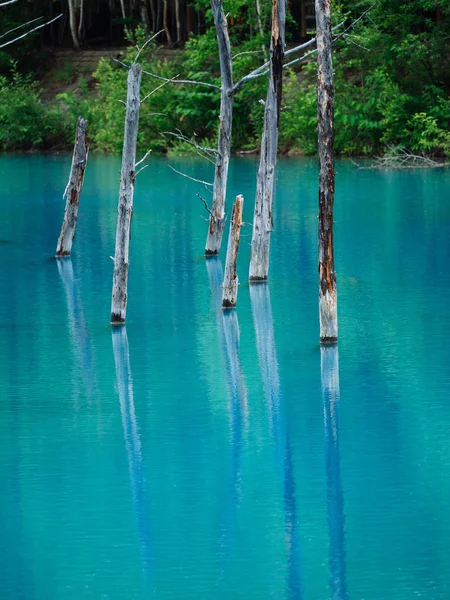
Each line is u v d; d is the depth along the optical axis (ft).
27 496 39.93
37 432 46.93
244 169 142.20
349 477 41.34
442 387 51.96
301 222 100.78
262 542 36.01
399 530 36.76
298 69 172.24
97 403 50.72
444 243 88.33
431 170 139.74
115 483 41.04
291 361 56.65
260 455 43.70
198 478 41.50
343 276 76.64
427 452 43.80
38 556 35.27
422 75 153.89
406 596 32.32
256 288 74.13
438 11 153.38
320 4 52.95
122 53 189.78
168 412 49.26
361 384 52.60
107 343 60.85
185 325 64.34
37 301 71.26
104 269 81.76
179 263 83.71
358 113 153.99
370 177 133.80
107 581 33.55
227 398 50.98
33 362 57.41
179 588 33.17
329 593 32.63
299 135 160.45
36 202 117.80
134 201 118.83
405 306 67.62
